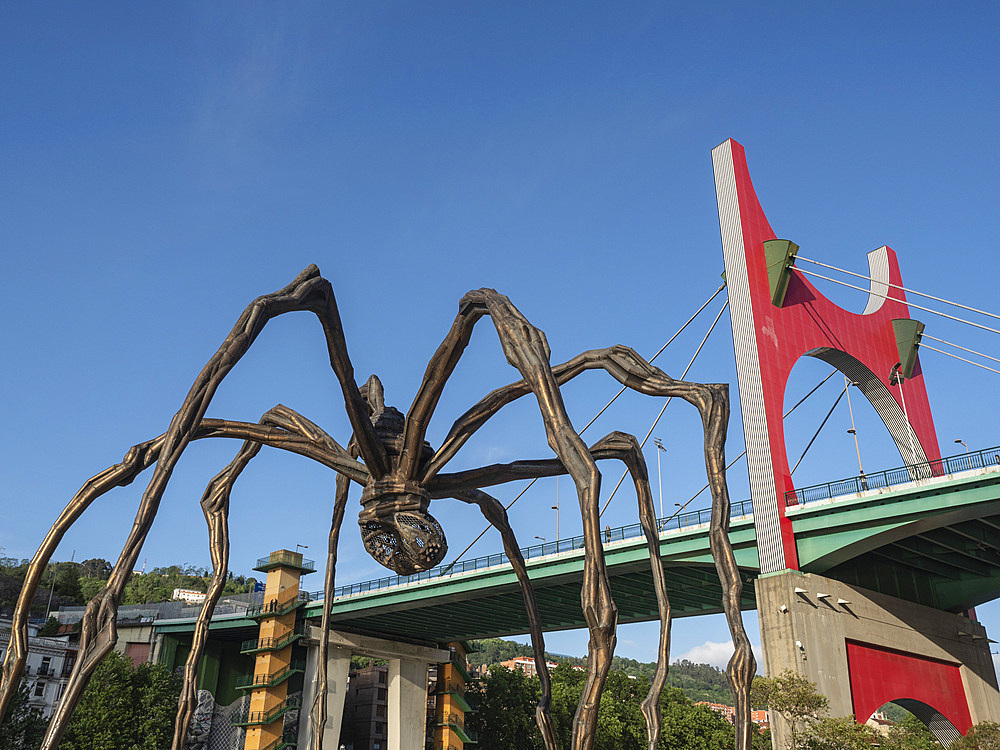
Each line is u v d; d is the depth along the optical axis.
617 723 76.38
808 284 52.75
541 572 51.41
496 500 9.27
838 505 40.28
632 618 58.50
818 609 40.34
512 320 6.56
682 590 51.09
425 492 8.37
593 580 5.17
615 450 8.20
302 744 63.59
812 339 50.81
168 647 74.62
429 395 8.05
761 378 45.66
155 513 5.38
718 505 6.50
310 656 66.88
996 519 39.25
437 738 72.62
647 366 7.62
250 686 64.56
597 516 5.32
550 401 5.95
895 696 41.81
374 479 8.42
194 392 5.96
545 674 8.51
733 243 49.97
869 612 42.91
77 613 84.25
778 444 44.22
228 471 8.91
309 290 7.29
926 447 56.22
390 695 70.25
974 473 36.34
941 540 42.69
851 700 39.47
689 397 7.23
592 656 5.11
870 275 64.12
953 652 46.91
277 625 65.94
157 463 5.59
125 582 4.99
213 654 75.94
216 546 8.38
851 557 41.72
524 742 76.69
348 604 64.00
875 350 56.56
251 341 6.54
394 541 8.51
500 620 65.00
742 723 5.57
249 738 63.84
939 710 44.09
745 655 5.77
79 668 4.61
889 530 39.06
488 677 79.38
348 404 8.03
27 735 47.31
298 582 68.38
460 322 7.51
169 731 57.16
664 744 78.31
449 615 63.72
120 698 55.16
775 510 42.22
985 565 47.50
